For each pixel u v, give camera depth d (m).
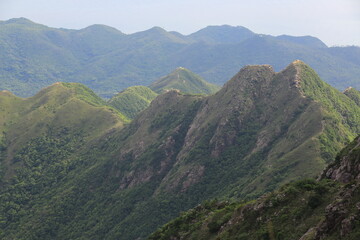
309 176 117.38
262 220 63.81
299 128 155.38
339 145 138.38
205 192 162.38
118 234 161.12
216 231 76.31
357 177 61.03
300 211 57.81
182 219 95.94
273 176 130.25
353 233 42.72
